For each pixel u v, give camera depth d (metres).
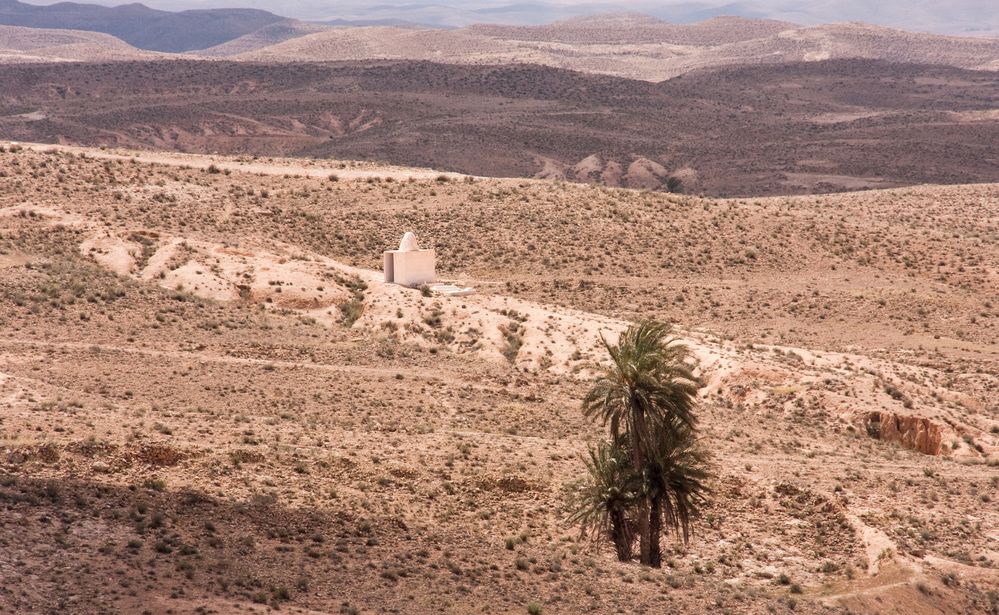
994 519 69.25
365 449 64.12
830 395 90.50
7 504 45.19
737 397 92.56
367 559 47.16
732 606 48.97
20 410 62.75
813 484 70.19
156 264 111.94
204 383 77.38
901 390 93.88
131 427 60.09
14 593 37.91
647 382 55.44
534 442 71.69
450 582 45.91
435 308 107.19
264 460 58.81
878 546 63.44
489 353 99.38
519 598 45.41
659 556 57.06
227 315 100.62
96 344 85.38
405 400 79.19
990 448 85.88
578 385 89.94
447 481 62.19
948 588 59.34
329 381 81.88
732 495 68.75
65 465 52.44
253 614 39.50
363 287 114.44
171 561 43.16
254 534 48.00
